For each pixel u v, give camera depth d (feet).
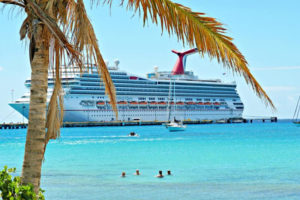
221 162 104.68
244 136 245.65
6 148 163.53
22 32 23.57
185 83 411.95
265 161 105.91
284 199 57.82
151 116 383.86
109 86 25.77
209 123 442.50
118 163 104.37
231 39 22.12
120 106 363.15
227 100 441.68
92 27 24.07
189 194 62.34
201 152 136.56
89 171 88.63
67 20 24.80
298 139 209.56
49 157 121.29
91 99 339.98
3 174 21.17
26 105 323.78
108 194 62.54
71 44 22.40
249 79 22.52
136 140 211.20
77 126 357.82
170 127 314.96
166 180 75.82
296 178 76.02
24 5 23.44
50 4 22.66
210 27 22.17
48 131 24.57
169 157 119.55
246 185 69.21
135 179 77.25
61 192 64.03
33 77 23.18
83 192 64.23
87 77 336.49
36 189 22.99
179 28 22.71
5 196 20.51
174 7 22.54
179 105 403.54
